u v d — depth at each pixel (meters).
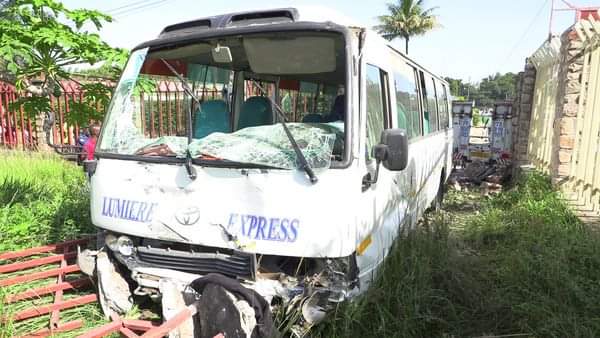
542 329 3.76
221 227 3.37
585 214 7.18
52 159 10.02
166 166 3.61
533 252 5.19
